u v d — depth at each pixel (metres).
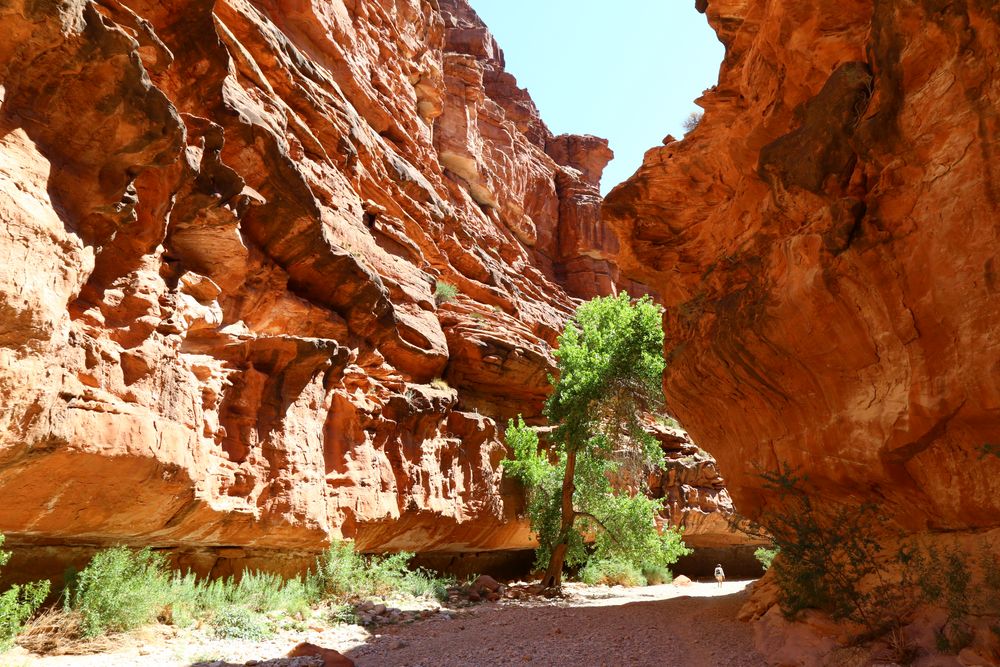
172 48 11.48
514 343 23.88
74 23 7.26
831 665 6.61
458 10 47.62
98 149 8.08
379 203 22.25
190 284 11.62
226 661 8.38
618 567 22.47
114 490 9.17
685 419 12.92
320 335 14.96
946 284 6.12
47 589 8.45
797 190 8.35
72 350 8.45
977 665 5.57
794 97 9.30
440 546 19.34
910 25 6.62
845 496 8.51
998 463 6.05
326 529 13.59
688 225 12.84
